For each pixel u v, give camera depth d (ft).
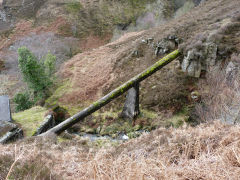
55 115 75.20
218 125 21.06
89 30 187.73
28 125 53.47
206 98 63.98
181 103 75.31
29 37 156.66
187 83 79.87
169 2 211.61
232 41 73.72
